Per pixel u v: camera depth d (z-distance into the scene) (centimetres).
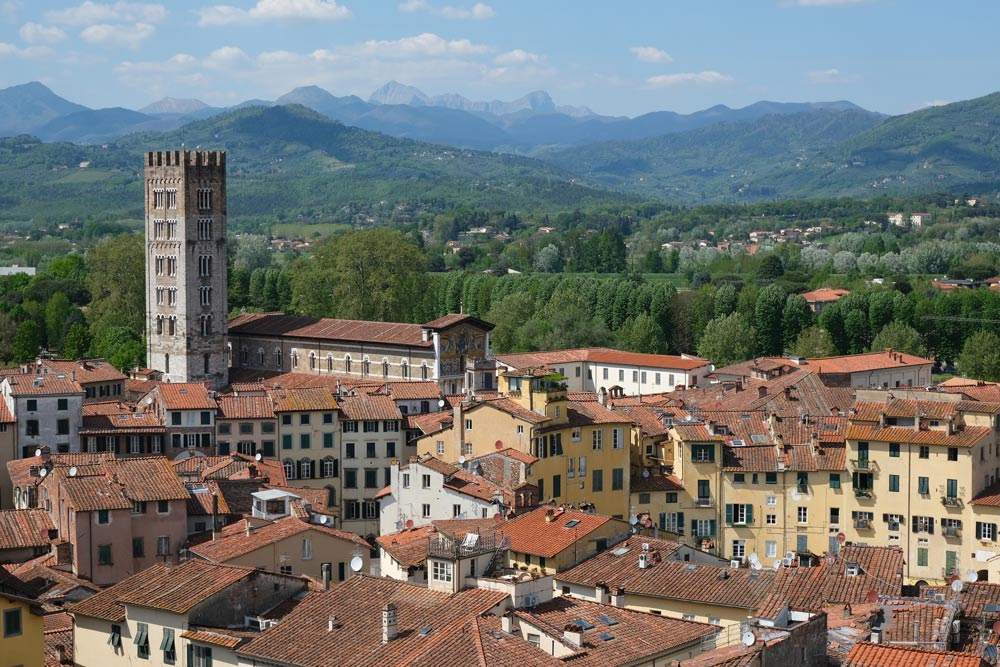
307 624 12631
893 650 9856
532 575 13762
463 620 12131
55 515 17625
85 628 13700
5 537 17025
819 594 14075
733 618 14238
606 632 12581
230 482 19238
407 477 19088
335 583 15362
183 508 17462
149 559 17238
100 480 17350
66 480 17275
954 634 11338
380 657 11812
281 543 15738
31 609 11519
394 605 12281
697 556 16512
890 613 11900
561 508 16812
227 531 16912
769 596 14100
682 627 13000
